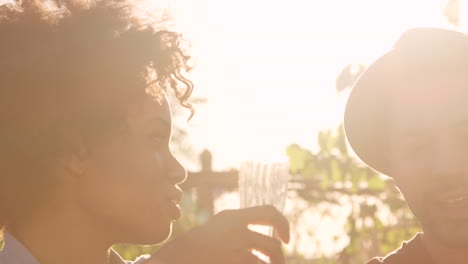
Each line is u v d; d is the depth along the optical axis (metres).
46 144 2.07
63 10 2.17
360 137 2.63
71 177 2.07
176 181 2.12
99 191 2.06
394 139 2.47
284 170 2.09
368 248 6.90
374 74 2.55
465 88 2.39
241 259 1.95
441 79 2.42
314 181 6.89
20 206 2.09
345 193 6.88
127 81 2.08
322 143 6.78
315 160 6.78
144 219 2.06
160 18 2.25
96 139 2.06
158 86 2.13
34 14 2.16
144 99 2.10
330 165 6.80
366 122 2.61
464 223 2.35
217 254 1.95
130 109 2.08
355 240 6.82
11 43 2.13
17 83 2.09
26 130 2.08
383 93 2.53
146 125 2.08
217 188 6.97
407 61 2.47
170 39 2.20
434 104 2.39
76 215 2.08
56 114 2.07
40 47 2.11
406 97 2.45
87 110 2.07
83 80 2.08
